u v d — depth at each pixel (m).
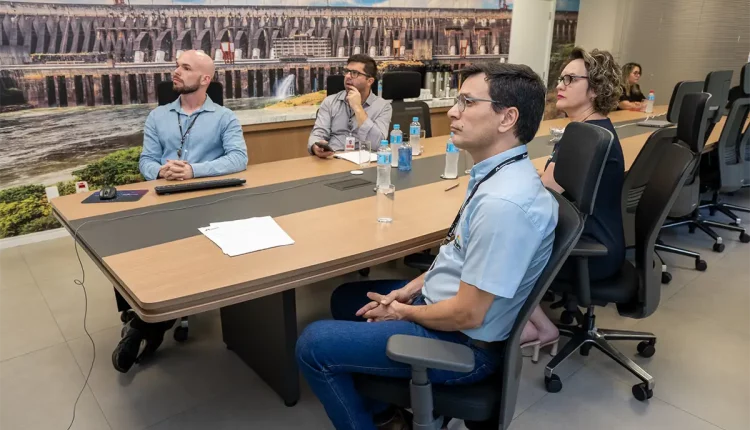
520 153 1.21
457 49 5.51
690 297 2.73
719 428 1.77
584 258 1.74
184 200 2.00
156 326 2.15
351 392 1.28
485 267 1.08
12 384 1.98
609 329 2.28
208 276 1.32
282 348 1.82
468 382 1.21
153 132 2.52
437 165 2.65
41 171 3.42
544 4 6.14
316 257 1.45
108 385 1.99
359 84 2.97
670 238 3.60
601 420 1.82
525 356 2.18
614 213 1.83
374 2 4.73
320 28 4.48
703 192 3.89
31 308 2.56
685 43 6.25
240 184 2.21
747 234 3.56
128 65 3.63
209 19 3.89
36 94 3.30
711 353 2.22
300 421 1.80
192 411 1.85
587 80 1.91
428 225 1.73
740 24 5.75
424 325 1.24
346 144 2.92
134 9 3.55
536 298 1.09
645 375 1.91
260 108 4.32
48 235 3.52
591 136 1.27
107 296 2.70
